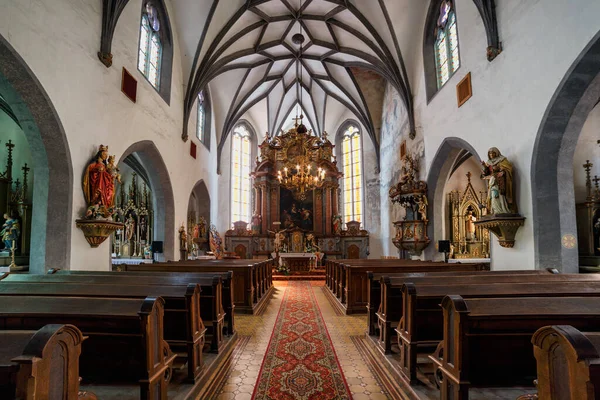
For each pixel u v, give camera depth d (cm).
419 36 1369
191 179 1545
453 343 311
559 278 512
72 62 740
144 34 1128
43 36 655
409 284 415
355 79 1881
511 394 336
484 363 331
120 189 1675
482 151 934
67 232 721
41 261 708
